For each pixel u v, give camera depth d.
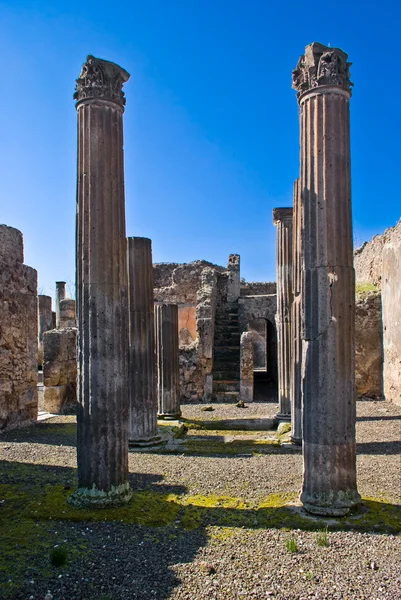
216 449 10.88
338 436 6.56
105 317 6.78
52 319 30.41
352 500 6.60
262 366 36.78
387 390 17.53
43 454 10.41
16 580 4.95
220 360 23.88
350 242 6.71
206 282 24.00
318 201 6.61
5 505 7.02
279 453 10.46
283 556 5.48
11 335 13.66
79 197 6.90
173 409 14.57
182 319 27.88
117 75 6.97
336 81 6.59
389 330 17.28
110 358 6.80
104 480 6.81
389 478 8.30
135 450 10.83
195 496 7.50
